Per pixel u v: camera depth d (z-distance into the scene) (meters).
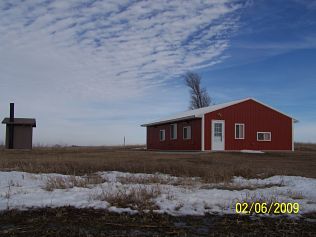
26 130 33.41
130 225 7.03
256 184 12.16
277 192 10.41
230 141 28.59
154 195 9.36
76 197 9.13
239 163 18.42
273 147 30.05
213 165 17.28
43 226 6.85
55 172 15.02
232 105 28.92
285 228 7.03
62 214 7.67
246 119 29.28
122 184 11.63
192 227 6.99
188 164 17.42
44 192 9.82
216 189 10.85
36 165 16.22
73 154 24.64
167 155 22.94
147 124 38.97
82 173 14.86
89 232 6.54
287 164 18.31
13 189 10.27
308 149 33.97
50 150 31.09
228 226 7.09
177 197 9.28
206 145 27.86
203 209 8.26
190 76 60.34
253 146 29.31
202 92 60.50
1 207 8.09
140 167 16.19
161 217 7.61
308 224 7.33
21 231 6.54
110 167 16.19
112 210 8.05
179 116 34.44
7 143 33.06
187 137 30.53
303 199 9.48
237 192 10.29
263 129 29.80
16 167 15.73
